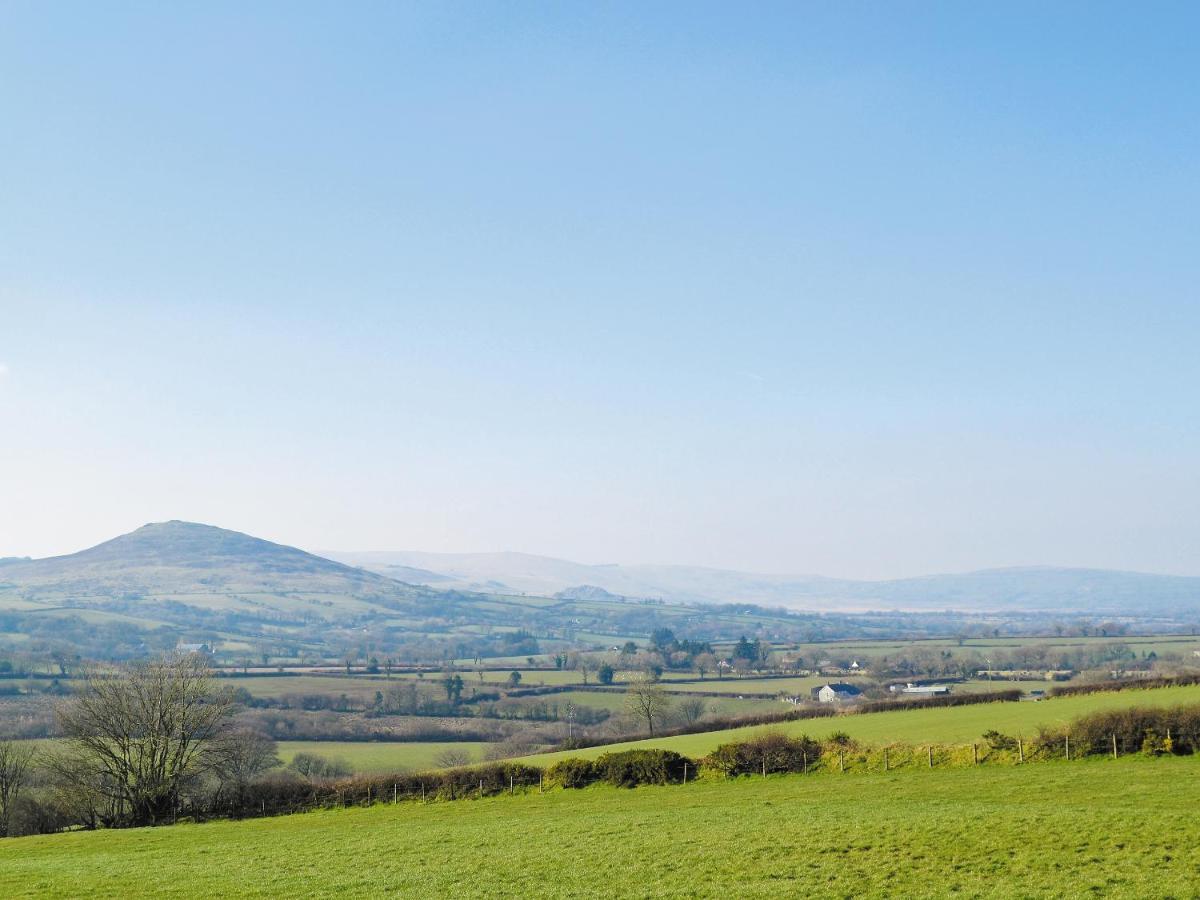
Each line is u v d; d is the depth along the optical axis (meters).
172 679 84.31
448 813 66.94
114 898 42.47
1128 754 63.25
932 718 88.19
